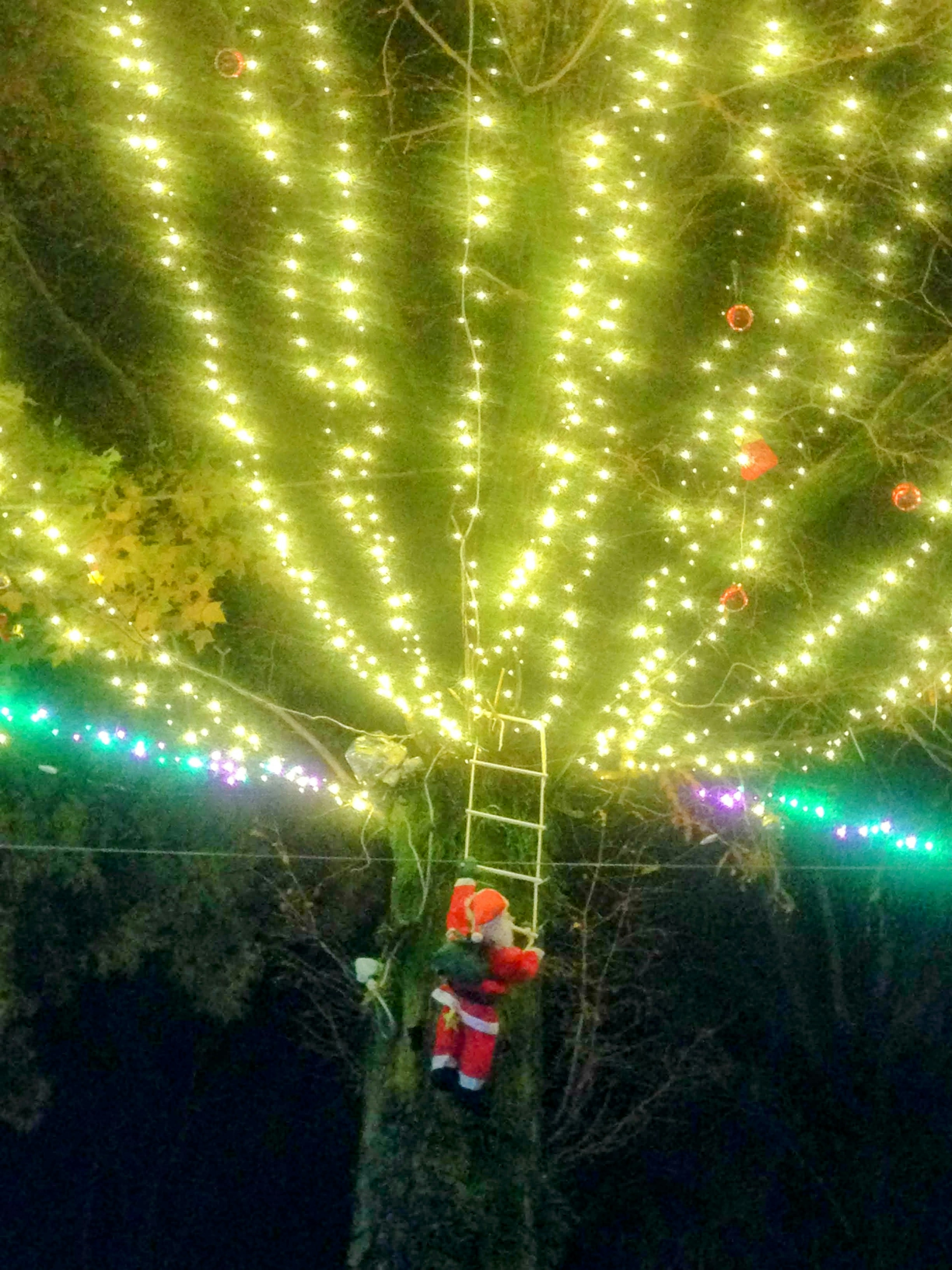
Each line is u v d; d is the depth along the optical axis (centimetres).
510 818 715
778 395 841
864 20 729
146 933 1079
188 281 773
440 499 934
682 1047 1441
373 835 795
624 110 709
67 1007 1323
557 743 741
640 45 704
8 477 695
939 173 789
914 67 767
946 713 859
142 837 1066
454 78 827
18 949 1046
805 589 852
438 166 911
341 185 758
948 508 558
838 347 730
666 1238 1449
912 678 789
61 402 950
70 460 771
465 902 591
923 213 747
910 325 849
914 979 1527
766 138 742
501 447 709
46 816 996
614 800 838
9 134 916
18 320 937
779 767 810
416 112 895
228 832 1105
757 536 763
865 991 1560
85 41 896
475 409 818
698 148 800
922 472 778
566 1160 1280
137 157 892
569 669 737
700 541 781
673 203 802
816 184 819
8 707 754
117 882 1077
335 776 783
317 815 1039
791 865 1316
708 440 678
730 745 787
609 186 688
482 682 730
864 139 753
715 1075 1362
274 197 938
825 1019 1541
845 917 1564
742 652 889
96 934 1075
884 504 927
